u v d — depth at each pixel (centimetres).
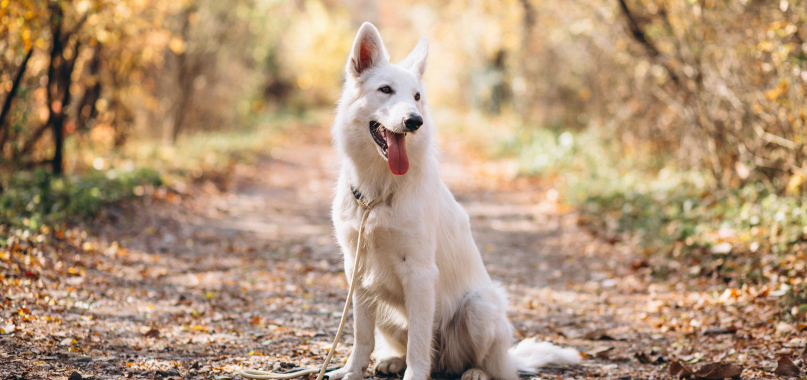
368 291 372
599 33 1209
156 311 506
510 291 644
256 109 3030
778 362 383
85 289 531
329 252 794
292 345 445
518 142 1803
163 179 1084
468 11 2192
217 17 1812
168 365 378
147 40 1228
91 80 1116
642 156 1284
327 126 3441
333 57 4225
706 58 902
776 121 780
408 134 353
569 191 1120
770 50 726
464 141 2286
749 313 506
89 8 924
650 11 1017
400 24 3888
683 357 435
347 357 423
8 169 946
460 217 400
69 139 1243
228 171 1421
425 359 354
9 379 329
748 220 712
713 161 930
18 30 805
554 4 1449
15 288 488
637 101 1325
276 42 3206
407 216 350
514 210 1109
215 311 525
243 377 366
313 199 1223
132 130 1670
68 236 671
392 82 364
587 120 1834
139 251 709
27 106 970
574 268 737
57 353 378
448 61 2959
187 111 2002
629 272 689
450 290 388
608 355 452
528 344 430
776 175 834
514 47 2158
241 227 925
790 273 549
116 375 351
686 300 575
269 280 648
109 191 895
